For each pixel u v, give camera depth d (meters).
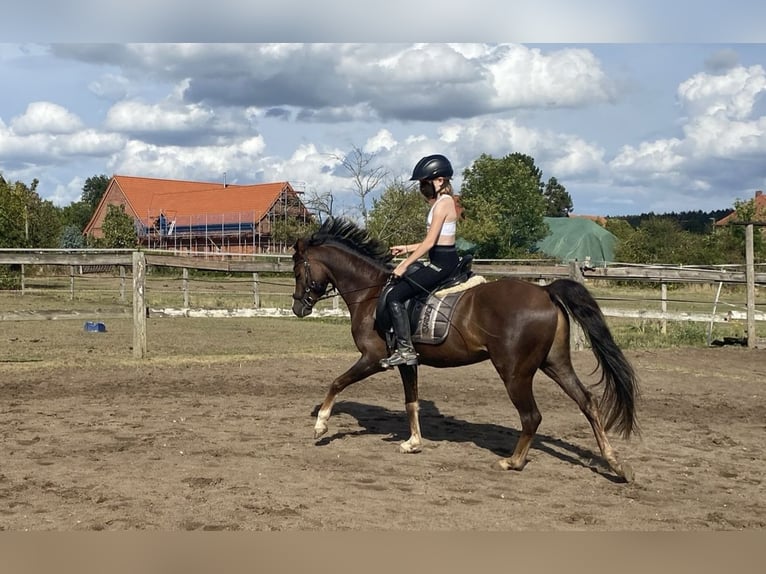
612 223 66.00
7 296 25.83
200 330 18.81
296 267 7.66
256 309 14.10
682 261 39.81
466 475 6.41
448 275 6.82
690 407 9.79
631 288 33.72
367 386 10.88
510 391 6.46
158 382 10.73
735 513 5.57
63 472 6.20
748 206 40.16
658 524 5.27
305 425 8.23
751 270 15.70
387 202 30.91
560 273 15.26
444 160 6.81
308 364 12.63
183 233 65.00
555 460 7.00
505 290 6.51
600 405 6.52
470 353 6.66
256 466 6.50
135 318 12.95
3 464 6.43
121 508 5.32
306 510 5.34
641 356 14.27
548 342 6.38
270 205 62.62
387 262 7.45
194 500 5.52
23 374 11.16
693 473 6.65
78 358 12.83
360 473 6.38
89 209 107.06
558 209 110.56
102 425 8.02
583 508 5.59
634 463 6.95
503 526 5.14
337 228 7.59
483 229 48.84
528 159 92.75
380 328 7.05
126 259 12.98
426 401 9.84
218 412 8.83
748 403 10.11
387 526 5.07
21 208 38.12
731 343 16.27
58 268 41.88
